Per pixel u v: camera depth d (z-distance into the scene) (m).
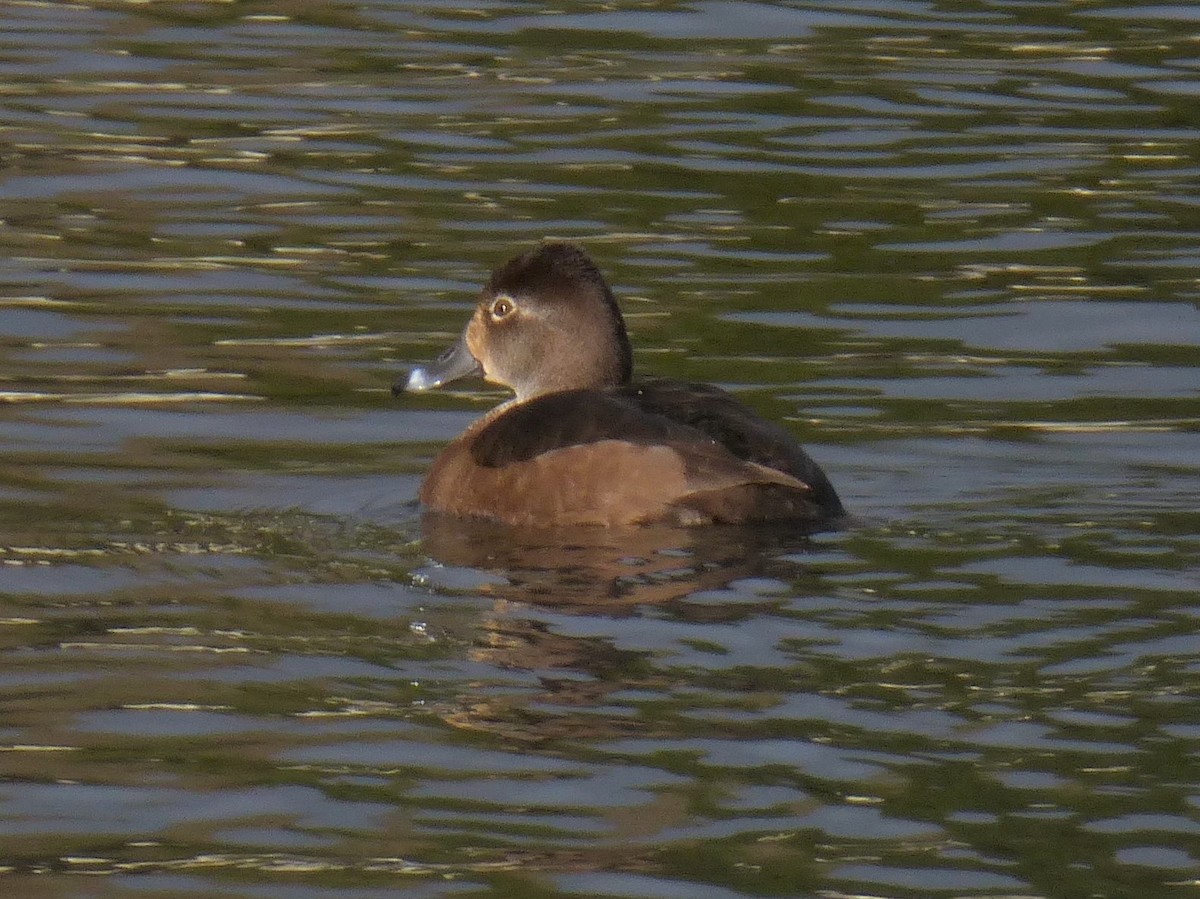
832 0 24.73
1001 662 9.23
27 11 24.22
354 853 7.75
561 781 8.22
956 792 8.08
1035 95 21.11
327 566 10.67
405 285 16.44
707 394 11.74
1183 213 17.97
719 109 20.69
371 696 8.98
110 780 8.30
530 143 19.75
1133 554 10.69
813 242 17.38
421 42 23.08
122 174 18.95
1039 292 16.25
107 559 10.77
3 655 9.45
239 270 16.73
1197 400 13.97
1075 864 7.59
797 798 8.06
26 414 13.55
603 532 11.06
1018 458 12.71
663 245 17.30
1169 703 8.80
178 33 23.42
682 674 9.12
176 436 13.23
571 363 12.89
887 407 13.85
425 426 13.70
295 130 20.17
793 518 11.05
